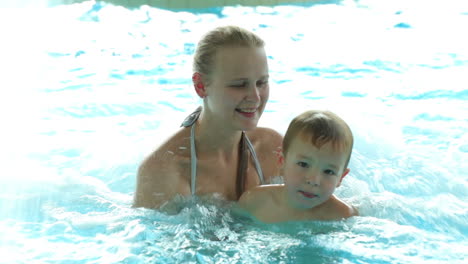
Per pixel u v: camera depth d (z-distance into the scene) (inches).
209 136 101.7
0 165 107.9
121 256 84.0
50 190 108.4
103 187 113.4
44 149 130.9
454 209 104.0
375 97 181.5
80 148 133.6
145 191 101.5
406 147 135.6
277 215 98.8
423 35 264.2
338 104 172.7
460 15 300.0
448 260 83.7
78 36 250.4
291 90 190.2
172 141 104.8
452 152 133.1
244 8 317.7
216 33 97.4
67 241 89.4
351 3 335.3
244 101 94.8
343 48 244.8
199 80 98.8
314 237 90.7
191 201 101.1
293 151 96.0
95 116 160.6
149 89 188.5
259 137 114.2
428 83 196.1
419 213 101.7
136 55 227.6
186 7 313.9
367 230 93.3
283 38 260.1
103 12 291.9
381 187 113.6
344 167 97.4
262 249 86.7
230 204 103.0
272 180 112.0
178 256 83.8
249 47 95.0
